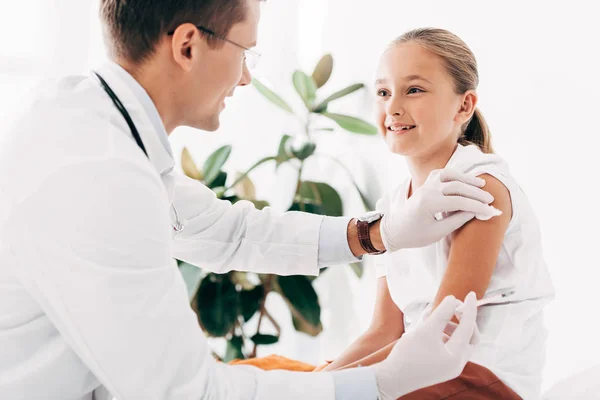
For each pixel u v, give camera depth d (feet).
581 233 5.16
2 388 2.93
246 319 6.97
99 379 2.89
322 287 7.89
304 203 7.08
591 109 5.17
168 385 2.76
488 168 3.87
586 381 3.96
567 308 5.19
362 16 7.38
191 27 3.17
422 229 3.73
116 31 3.26
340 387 3.00
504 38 5.78
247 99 7.81
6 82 7.45
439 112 3.98
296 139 7.79
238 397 2.92
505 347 3.71
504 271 3.83
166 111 3.42
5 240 2.85
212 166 6.98
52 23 7.58
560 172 5.33
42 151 2.92
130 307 2.71
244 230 4.33
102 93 3.19
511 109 5.70
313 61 7.75
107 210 2.75
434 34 4.08
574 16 5.32
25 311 2.99
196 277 6.77
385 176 7.29
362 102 7.47
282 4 7.76
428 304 4.07
